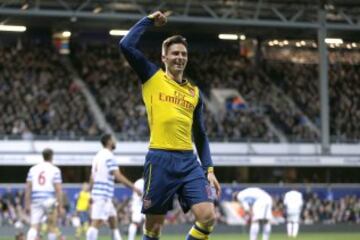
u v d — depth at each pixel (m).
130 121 60.25
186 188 9.79
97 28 65.19
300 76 72.06
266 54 74.62
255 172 58.38
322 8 57.44
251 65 73.25
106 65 68.56
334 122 66.31
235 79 70.75
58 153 53.22
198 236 9.79
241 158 56.56
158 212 9.96
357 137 63.50
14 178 53.38
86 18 54.00
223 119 62.25
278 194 56.94
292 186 57.34
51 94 61.97
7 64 65.31
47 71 65.62
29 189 22.39
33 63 66.44
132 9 59.47
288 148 58.97
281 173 58.91
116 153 54.66
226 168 58.00
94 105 62.16
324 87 58.00
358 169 60.06
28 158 52.84
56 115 58.88
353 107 68.62
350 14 63.34
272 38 71.25
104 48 71.38
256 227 30.22
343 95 70.12
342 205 55.75
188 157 9.90
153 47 72.94
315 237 42.34
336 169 59.81
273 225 50.50
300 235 45.56
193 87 10.20
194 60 72.94
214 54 74.50
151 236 10.30
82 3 57.47
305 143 59.47
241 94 68.25
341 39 68.88
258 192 30.20
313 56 74.81
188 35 74.94
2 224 46.53
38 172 22.33
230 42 75.81
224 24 55.66
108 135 22.05
